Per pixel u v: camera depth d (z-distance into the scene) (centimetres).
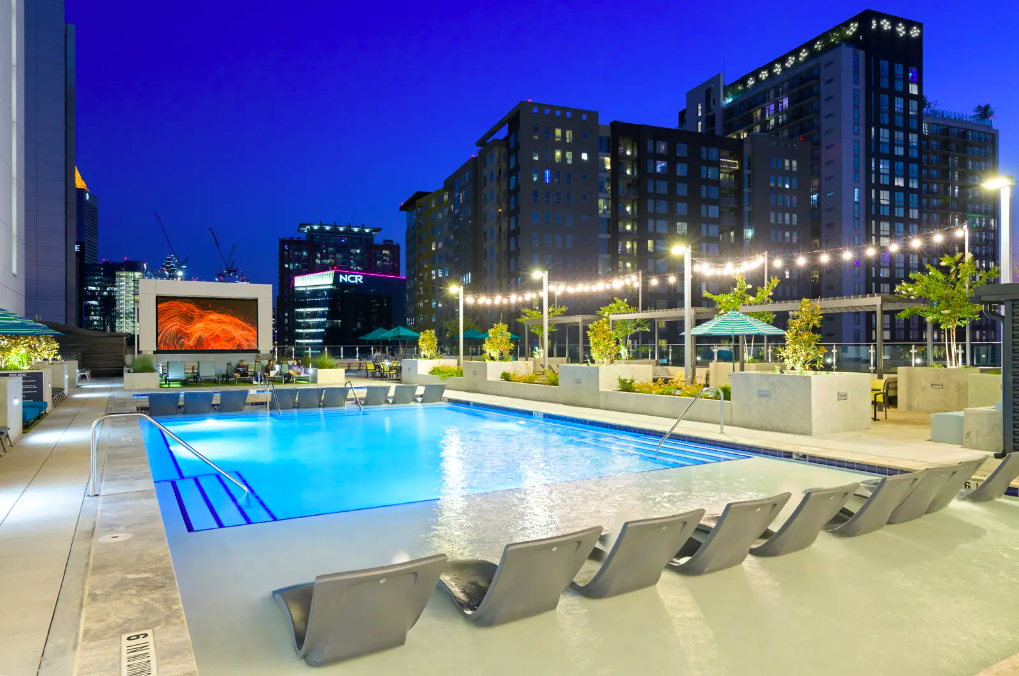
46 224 4662
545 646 356
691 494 757
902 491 560
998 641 370
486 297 3856
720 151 8262
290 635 371
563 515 662
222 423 1480
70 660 311
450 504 710
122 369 3005
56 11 4747
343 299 16738
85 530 541
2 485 716
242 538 580
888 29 9275
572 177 7644
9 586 413
